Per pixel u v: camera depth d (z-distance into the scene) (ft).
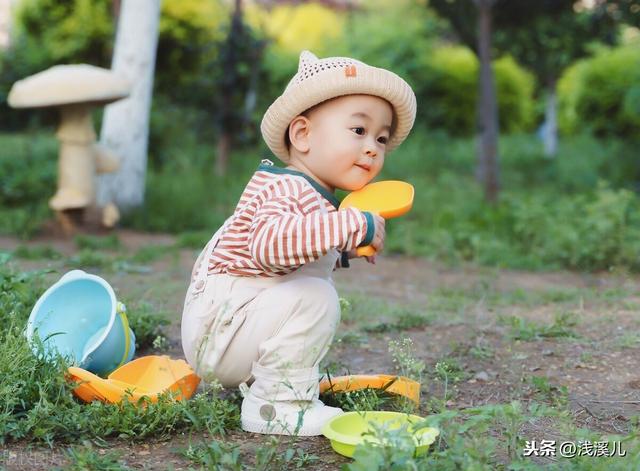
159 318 14.89
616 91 58.59
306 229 9.12
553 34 47.01
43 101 26.86
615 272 25.02
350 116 10.22
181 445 9.50
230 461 8.33
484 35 37.14
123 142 31.86
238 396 11.09
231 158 45.01
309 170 10.52
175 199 34.63
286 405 9.78
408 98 10.55
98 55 54.95
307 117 10.43
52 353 10.89
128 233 30.60
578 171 50.34
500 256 27.14
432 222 32.71
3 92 53.06
